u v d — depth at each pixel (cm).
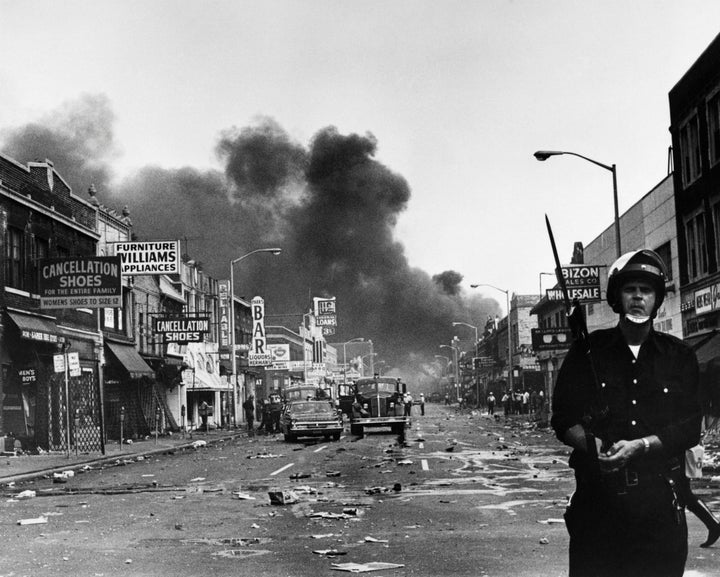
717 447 2298
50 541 1058
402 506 1347
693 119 3106
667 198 3425
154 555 952
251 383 7650
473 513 1252
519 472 1903
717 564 821
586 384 398
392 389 3884
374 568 845
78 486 1838
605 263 4438
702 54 2938
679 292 3278
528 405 6656
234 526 1167
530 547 959
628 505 380
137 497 1566
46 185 3409
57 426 3091
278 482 1811
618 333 404
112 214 4381
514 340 9019
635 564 383
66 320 3506
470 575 811
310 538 1053
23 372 2980
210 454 2938
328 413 3666
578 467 396
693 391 393
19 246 3136
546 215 416
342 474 1964
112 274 3070
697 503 854
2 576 840
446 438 3500
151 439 4056
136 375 4075
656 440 378
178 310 5384
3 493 1706
